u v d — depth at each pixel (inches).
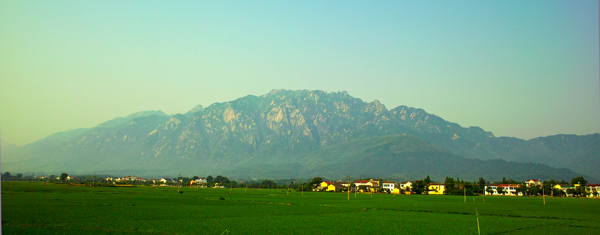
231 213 3762.3
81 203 4429.1
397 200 6771.7
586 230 2974.9
